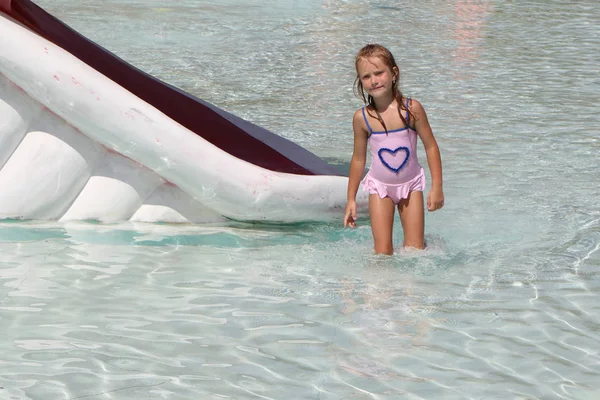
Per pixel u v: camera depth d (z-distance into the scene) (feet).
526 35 64.34
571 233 21.99
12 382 13.74
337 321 16.48
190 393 13.48
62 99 20.39
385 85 20.03
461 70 48.80
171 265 19.60
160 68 47.06
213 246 21.03
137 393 13.46
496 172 27.94
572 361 14.88
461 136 33.06
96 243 20.81
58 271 18.93
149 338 15.60
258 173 21.81
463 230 22.25
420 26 68.69
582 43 60.44
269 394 13.48
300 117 36.37
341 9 79.61
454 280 18.76
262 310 17.02
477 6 84.28
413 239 20.76
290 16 73.26
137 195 22.29
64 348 15.10
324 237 21.98
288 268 19.53
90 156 21.88
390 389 13.73
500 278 18.89
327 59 51.88
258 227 22.66
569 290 18.19
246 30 63.87
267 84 43.62
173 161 21.08
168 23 66.13
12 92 21.12
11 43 20.10
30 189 21.54
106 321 16.34
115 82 22.03
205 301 17.44
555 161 29.37
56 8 72.43
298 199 22.13
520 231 22.18
